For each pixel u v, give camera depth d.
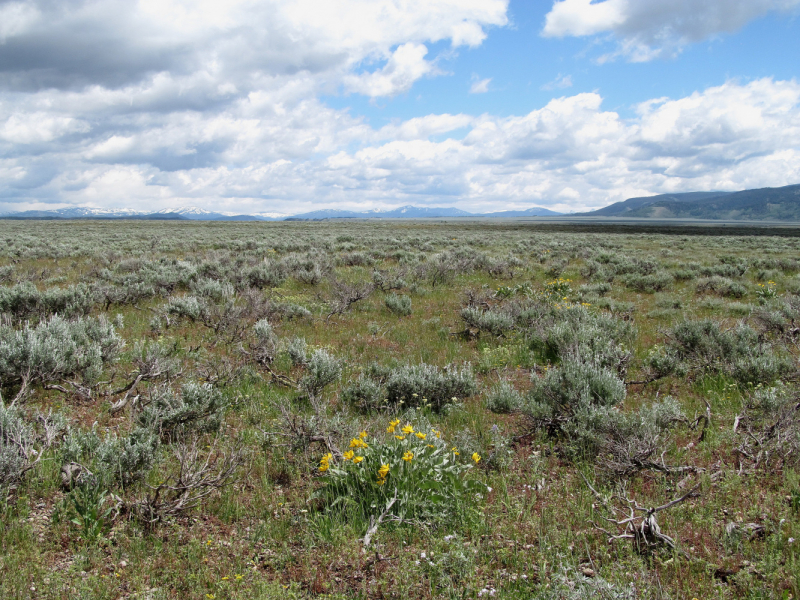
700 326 8.60
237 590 2.89
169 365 6.73
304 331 10.12
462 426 5.62
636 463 4.38
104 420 5.43
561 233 66.06
